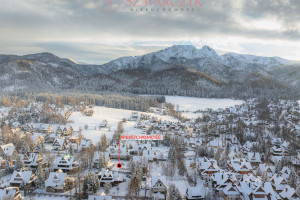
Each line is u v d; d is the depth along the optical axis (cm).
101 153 12356
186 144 16900
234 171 12169
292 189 9719
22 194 9694
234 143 17550
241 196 9712
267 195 9462
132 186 9762
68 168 11556
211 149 14775
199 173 12188
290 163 13488
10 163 12206
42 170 10594
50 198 9575
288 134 18800
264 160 14425
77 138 16612
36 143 14888
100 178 10762
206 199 9662
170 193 9612
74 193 9881
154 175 11238
